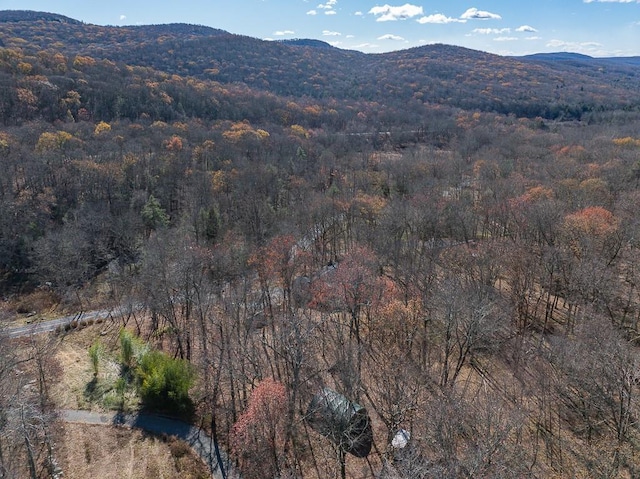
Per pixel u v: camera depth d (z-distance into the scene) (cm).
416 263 5978
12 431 3488
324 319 5062
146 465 3653
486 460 2686
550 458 3262
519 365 4266
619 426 3152
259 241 6969
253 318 4838
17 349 5162
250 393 4081
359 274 4666
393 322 4491
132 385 4616
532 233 5888
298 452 3638
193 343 5144
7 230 7569
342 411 3634
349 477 3397
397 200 7762
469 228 7019
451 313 4028
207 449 3822
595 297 4822
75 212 7856
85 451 3784
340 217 8106
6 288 7062
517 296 5044
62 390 4519
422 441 3161
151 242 6538
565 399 3812
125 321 5912
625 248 5331
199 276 5484
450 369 4312
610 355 3509
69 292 6694
